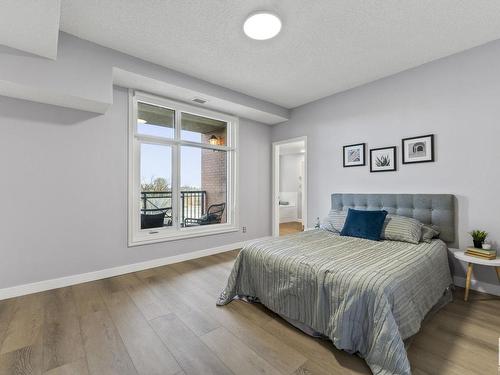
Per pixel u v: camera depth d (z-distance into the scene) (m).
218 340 1.76
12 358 1.55
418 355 1.57
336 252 2.16
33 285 2.50
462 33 2.35
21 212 2.46
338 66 3.00
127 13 2.08
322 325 1.68
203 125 4.01
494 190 2.46
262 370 1.47
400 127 3.14
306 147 4.29
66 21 2.18
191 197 3.87
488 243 2.42
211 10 2.05
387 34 2.37
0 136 2.36
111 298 2.40
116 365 1.50
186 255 3.67
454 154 2.71
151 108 3.42
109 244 2.98
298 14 2.09
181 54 2.72
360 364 1.51
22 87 2.19
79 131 2.78
